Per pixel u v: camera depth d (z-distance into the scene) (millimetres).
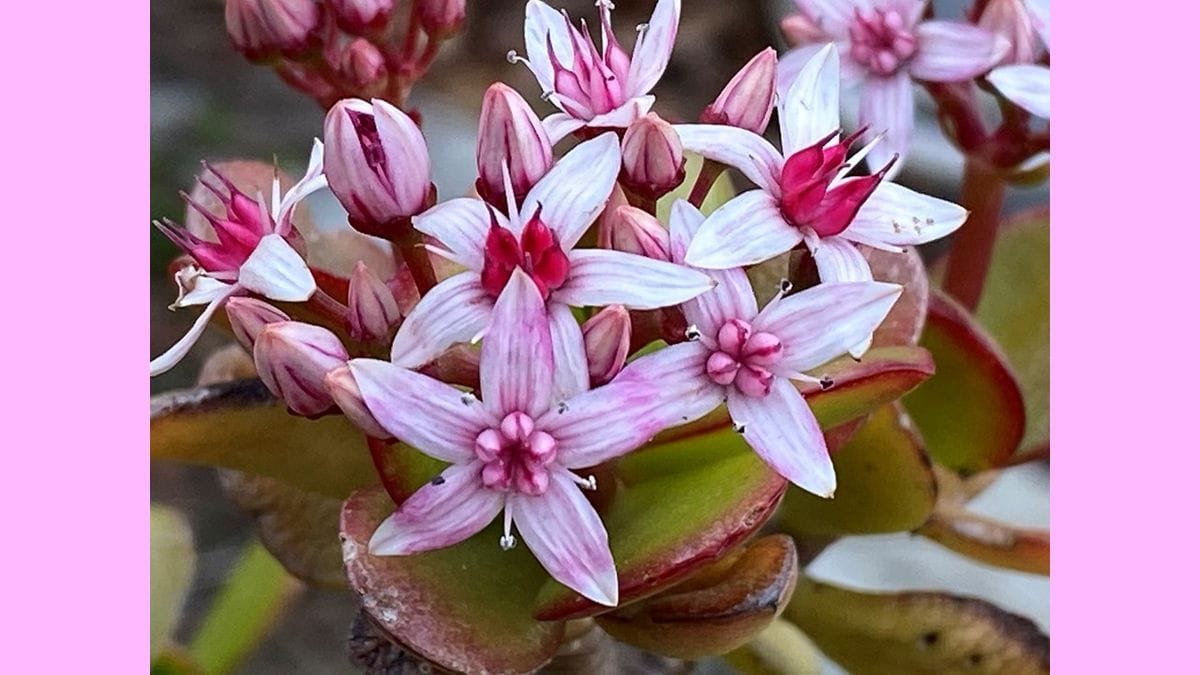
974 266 144
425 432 103
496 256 106
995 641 135
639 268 105
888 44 139
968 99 139
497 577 112
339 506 136
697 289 104
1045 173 140
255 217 116
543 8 121
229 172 131
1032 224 154
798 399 106
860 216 112
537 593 112
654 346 121
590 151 108
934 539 138
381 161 109
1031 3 137
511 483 104
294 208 122
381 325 109
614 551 110
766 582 112
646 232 107
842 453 128
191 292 114
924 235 112
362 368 103
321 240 134
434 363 108
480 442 103
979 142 139
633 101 114
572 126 115
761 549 115
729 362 105
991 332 154
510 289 102
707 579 115
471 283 106
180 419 118
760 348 105
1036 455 148
